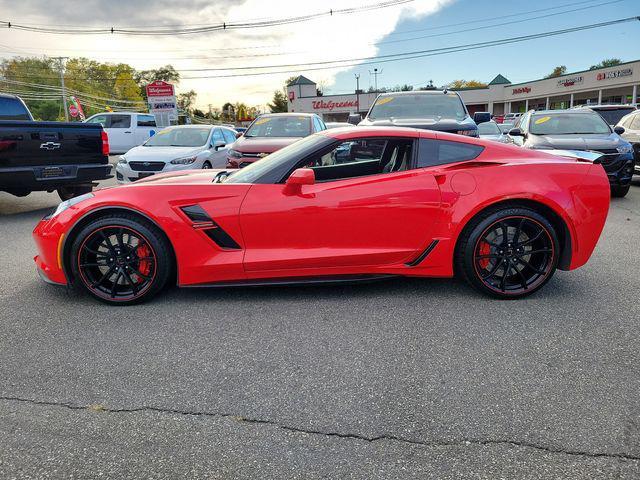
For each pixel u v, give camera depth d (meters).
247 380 2.48
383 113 8.36
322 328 3.09
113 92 95.38
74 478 1.80
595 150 8.06
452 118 7.90
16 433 2.06
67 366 2.63
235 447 1.97
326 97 65.31
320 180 3.70
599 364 2.60
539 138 8.49
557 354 2.71
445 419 2.13
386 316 3.27
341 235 3.46
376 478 1.79
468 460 1.87
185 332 3.05
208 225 3.40
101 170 7.37
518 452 1.91
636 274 4.14
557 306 3.43
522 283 3.57
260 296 3.66
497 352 2.75
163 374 2.54
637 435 2.01
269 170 3.56
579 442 1.97
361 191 3.44
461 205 3.45
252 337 2.97
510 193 3.42
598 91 39.44
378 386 2.40
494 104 58.62
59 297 3.69
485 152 3.65
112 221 3.40
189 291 3.79
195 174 4.23
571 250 3.60
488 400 2.27
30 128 6.52
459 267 3.60
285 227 3.43
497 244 3.54
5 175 6.36
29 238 5.80
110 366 2.63
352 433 2.05
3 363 2.67
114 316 3.32
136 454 1.93
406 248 3.51
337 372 2.54
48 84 84.25
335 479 1.78
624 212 7.18
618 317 3.22
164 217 3.36
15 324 3.19
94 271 3.57
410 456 1.90
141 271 3.51
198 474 1.82
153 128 18.17
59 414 2.20
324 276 3.54
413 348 2.81
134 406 2.26
